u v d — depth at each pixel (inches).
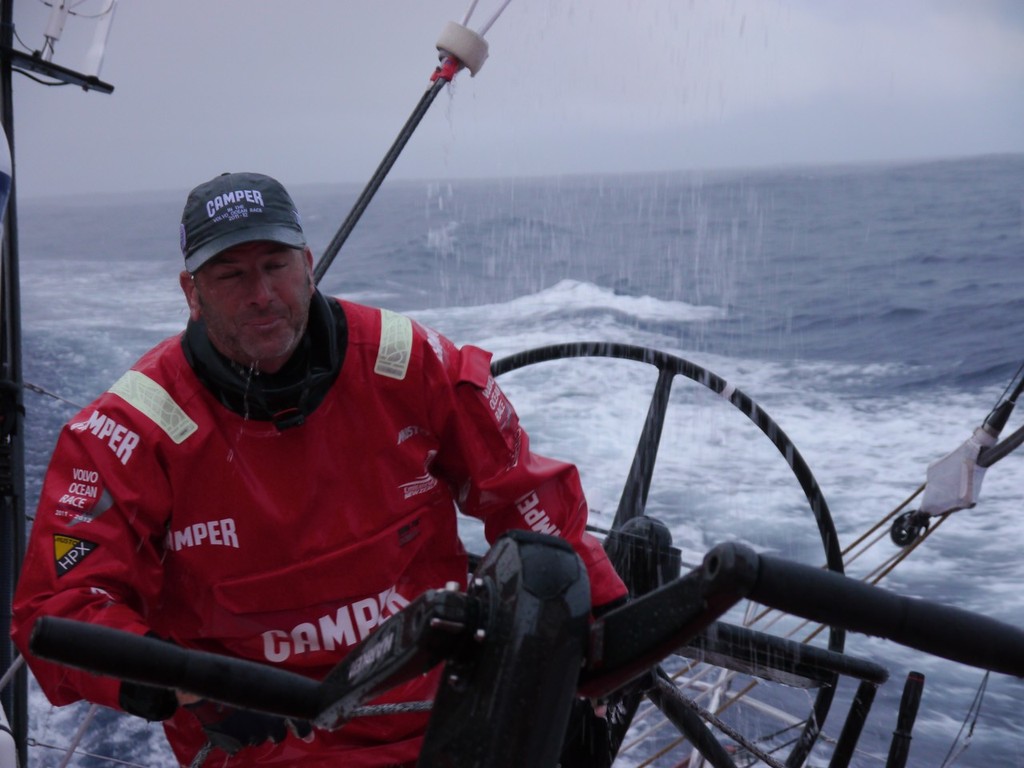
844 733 88.0
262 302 57.5
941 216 1067.3
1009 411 135.9
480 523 266.7
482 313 661.3
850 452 371.2
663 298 687.1
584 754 70.3
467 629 26.9
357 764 64.9
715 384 94.1
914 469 351.9
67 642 29.7
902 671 209.0
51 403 460.4
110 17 115.3
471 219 1237.1
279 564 64.5
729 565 23.7
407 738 66.8
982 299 641.0
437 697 28.4
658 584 80.9
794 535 290.2
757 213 1177.4
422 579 69.4
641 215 1213.7
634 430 353.7
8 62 109.1
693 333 591.8
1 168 86.0
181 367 63.1
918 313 613.9
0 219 87.4
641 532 81.4
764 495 311.0
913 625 25.9
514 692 26.2
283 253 57.6
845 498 320.2
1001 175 1460.4
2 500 103.7
